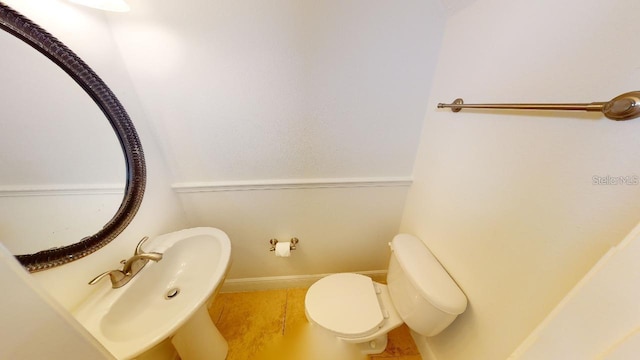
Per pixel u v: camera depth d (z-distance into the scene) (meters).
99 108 0.79
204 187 1.25
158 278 0.94
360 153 1.24
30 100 0.58
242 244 1.48
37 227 0.59
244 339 1.36
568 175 0.53
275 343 1.34
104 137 0.81
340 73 1.03
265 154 1.20
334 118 1.13
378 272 1.70
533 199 0.61
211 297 0.90
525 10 0.61
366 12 0.92
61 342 0.32
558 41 0.54
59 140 0.66
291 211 1.38
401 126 1.18
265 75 1.01
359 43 0.98
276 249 1.41
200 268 1.00
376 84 1.07
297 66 1.01
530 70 0.61
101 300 0.74
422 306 0.93
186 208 1.32
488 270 0.78
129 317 0.78
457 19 0.89
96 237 0.75
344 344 1.29
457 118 0.92
